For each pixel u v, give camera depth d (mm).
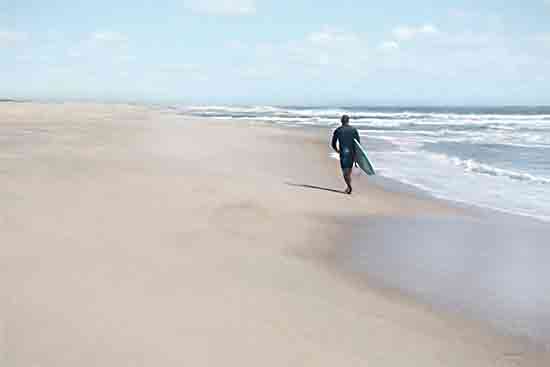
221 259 6105
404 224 8656
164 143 21641
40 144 18375
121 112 69938
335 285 5555
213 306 4594
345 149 11523
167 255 6031
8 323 3893
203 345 3824
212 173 13062
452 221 9008
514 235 8070
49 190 9281
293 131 33844
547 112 106375
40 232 6504
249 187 11234
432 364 3896
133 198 9141
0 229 6492
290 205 9672
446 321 4758
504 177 14727
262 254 6500
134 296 4641
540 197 11656
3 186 9359
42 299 4383
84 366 3389
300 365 3670
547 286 5777
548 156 20031
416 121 59438
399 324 4605
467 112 109188
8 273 4934
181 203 9055
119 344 3717
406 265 6418
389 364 3826
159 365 3479
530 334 4562
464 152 21766
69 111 65688
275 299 4934
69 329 3879
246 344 3910
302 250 6863
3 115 47000
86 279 4957
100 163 13398
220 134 28875
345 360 3818
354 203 10383
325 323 4473
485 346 4285
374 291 5461
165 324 4117
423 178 14539
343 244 7297
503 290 5633
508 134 34031
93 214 7727
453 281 5879
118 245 6238
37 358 3439
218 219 8148
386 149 23141
